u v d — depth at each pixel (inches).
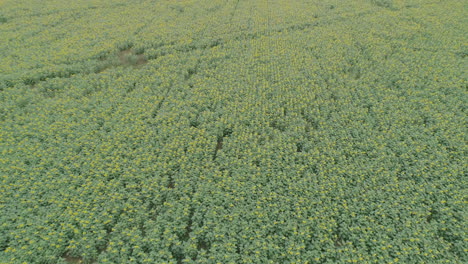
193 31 1396.4
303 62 1109.1
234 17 1600.6
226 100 892.6
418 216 545.3
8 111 831.7
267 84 964.0
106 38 1355.8
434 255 482.3
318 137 740.7
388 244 497.0
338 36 1290.6
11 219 546.0
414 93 875.4
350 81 960.3
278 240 521.7
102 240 520.1
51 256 492.7
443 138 709.3
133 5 1809.8
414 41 1203.9
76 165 660.7
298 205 570.6
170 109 869.8
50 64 1105.4
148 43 1291.8
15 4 1724.9
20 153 686.5
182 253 518.3
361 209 560.7
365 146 700.7
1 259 477.1
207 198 588.7
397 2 1691.7
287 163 672.4
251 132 772.0
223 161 682.8
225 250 507.2
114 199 585.9
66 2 1827.0
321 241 509.4
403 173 637.3
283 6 1775.3
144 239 514.6
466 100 828.6
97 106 868.0
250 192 600.4
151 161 684.1
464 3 1610.5
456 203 557.9
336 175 635.5
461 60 1034.7
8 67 1059.9
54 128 766.5
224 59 1157.1
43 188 607.8
